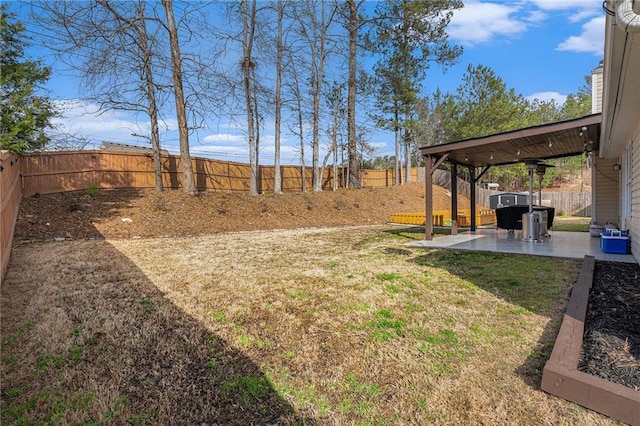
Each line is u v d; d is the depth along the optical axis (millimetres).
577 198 18844
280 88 16312
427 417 1943
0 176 5070
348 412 2004
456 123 21406
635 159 5457
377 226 13398
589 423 1845
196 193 12617
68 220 9070
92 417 1975
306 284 4617
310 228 12453
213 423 1936
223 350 2750
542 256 6164
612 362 2295
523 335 2918
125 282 4652
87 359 2596
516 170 24344
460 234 10281
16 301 3812
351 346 2799
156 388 2246
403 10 17938
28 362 2535
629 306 3371
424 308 3631
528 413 1940
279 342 2887
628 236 6211
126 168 12656
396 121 20062
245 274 5188
